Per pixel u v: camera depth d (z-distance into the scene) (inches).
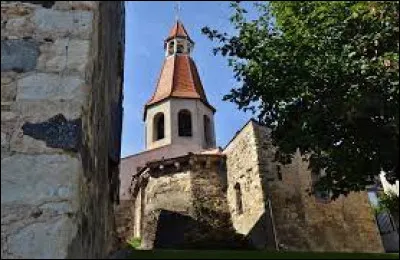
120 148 276.5
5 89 151.9
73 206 134.8
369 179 420.8
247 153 735.7
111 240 218.5
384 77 373.1
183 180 809.5
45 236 129.2
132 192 952.3
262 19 472.4
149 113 1224.2
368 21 398.9
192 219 756.0
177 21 1485.0
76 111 149.8
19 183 136.6
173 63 1342.3
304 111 414.0
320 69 406.3
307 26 434.6
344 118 369.1
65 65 157.8
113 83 247.1
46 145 143.2
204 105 1235.2
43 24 165.2
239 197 751.7
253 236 665.0
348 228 674.2
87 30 166.1
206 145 1175.0
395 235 711.7
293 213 657.6
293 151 417.4
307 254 175.3
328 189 412.5
